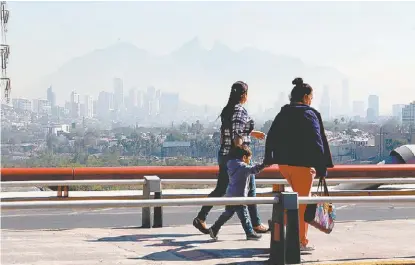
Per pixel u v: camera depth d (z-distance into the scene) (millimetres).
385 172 30859
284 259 13523
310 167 14547
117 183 19734
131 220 23766
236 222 22484
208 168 30031
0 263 13922
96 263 13906
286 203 13539
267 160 15125
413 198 13969
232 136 16406
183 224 22125
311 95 14992
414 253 15125
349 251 15281
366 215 24438
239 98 16500
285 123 14664
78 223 22922
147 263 13906
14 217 24422
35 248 15672
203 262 13969
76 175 28953
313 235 17688
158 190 19484
